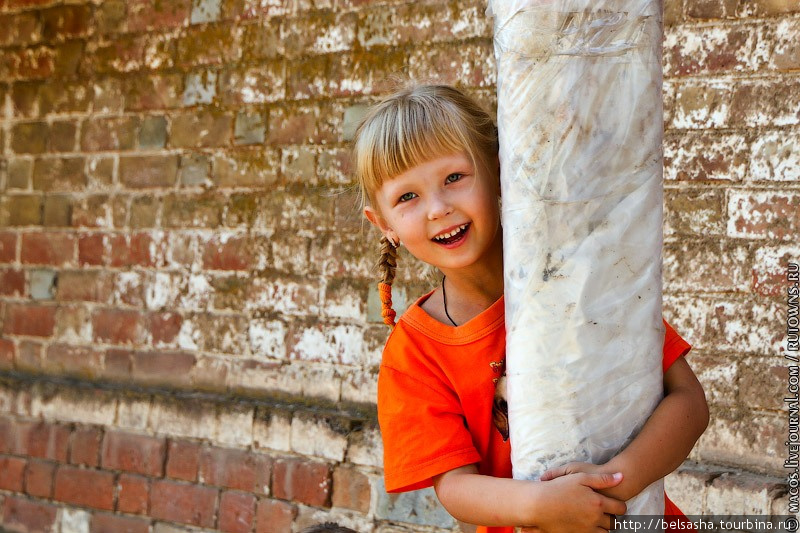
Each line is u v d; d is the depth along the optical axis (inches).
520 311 40.6
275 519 106.9
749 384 82.7
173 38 120.7
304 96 110.3
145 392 119.0
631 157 39.9
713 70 84.9
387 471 51.7
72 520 122.1
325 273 108.2
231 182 115.6
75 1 128.8
